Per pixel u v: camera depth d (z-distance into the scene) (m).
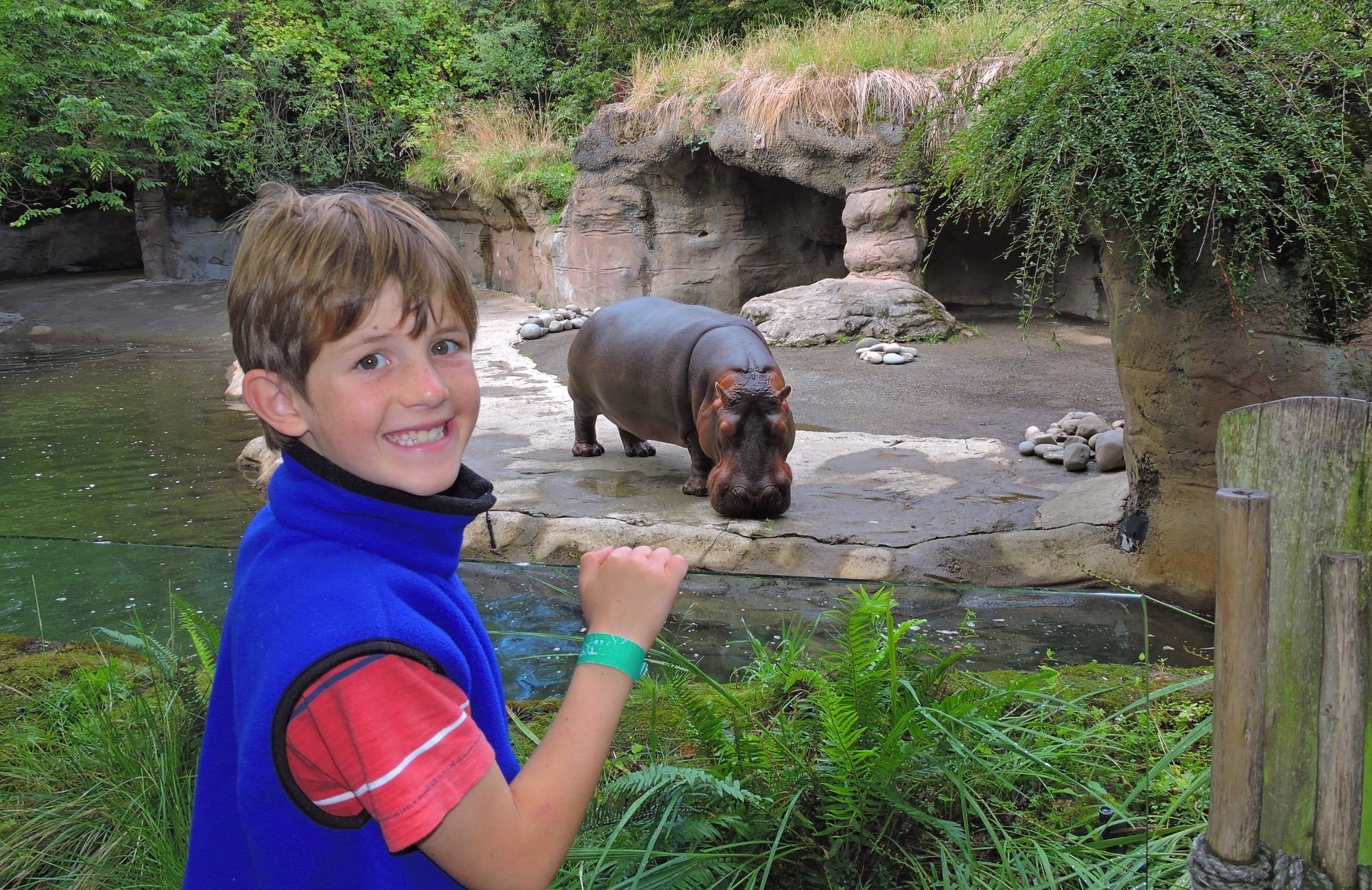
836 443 8.73
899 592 3.74
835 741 2.46
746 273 16.31
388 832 1.14
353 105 22.00
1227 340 5.42
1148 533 5.99
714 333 7.18
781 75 14.53
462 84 22.05
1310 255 4.76
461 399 1.37
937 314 13.60
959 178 6.52
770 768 2.70
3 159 19.53
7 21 18.58
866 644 2.71
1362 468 1.50
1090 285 15.25
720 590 3.88
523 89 21.22
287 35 21.78
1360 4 4.68
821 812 2.59
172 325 18.86
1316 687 1.55
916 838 2.57
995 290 16.83
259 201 1.40
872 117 13.63
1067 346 12.95
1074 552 6.19
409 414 1.30
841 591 3.76
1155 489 5.97
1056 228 5.16
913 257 14.06
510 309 17.62
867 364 12.12
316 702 1.16
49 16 18.70
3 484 9.01
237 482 8.95
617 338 7.79
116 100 20.05
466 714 1.22
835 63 14.26
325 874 1.25
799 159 14.14
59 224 25.55
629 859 2.38
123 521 7.89
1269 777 1.61
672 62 16.22
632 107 15.68
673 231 16.12
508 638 3.82
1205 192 4.89
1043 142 5.20
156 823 2.63
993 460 8.05
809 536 6.51
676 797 2.48
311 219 1.31
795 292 14.02
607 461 8.49
